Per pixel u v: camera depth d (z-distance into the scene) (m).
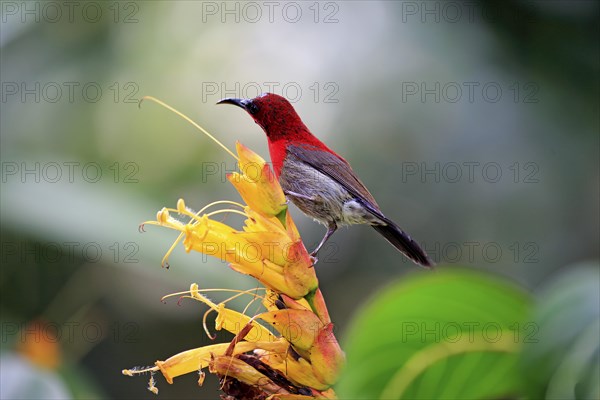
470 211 11.52
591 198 11.38
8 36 11.02
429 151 11.52
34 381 6.05
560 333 3.25
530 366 3.31
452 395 3.88
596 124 11.06
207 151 11.76
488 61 11.14
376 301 3.48
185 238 4.55
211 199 11.66
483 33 11.12
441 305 3.53
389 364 3.70
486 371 3.81
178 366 4.64
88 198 7.50
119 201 7.58
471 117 11.28
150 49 11.83
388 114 11.45
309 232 12.09
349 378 3.68
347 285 11.97
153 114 11.67
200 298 4.81
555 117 11.09
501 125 11.22
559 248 11.45
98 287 11.08
